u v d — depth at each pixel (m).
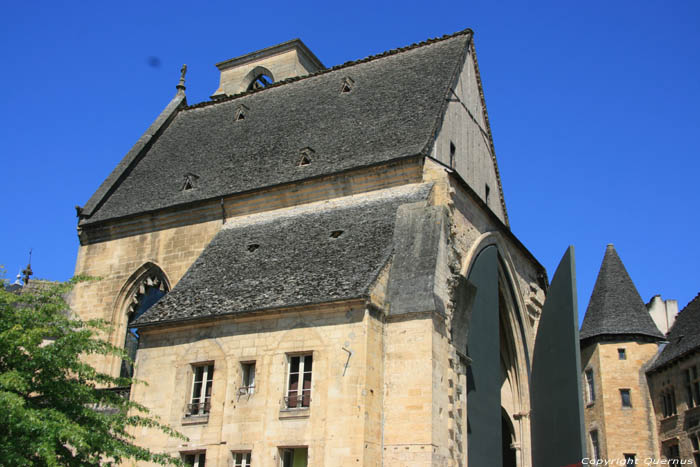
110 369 35.31
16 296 20.28
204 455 26.12
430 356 25.25
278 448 24.81
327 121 37.81
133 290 36.72
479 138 39.31
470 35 39.44
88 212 39.03
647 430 42.31
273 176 35.22
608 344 44.69
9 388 17.88
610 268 48.81
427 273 26.67
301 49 52.25
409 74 38.31
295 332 26.11
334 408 24.44
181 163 41.03
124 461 27.17
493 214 34.75
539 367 34.75
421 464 24.00
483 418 29.98
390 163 31.36
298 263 29.09
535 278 40.59
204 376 27.47
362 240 28.95
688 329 42.94
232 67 53.72
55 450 17.97
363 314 25.20
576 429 29.09
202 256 32.66
